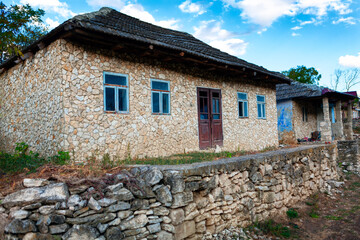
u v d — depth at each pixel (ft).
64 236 11.27
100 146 21.58
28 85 25.45
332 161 37.17
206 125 31.96
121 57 23.76
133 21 29.14
